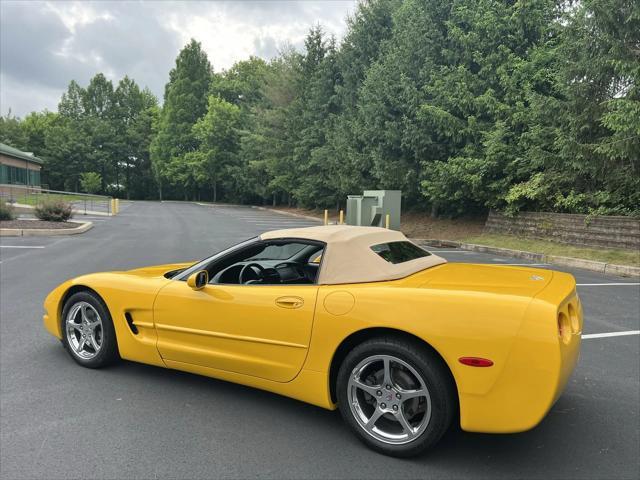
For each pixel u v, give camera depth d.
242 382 3.50
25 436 3.08
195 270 3.83
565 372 2.63
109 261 10.56
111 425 3.25
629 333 5.75
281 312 3.21
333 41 29.86
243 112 53.06
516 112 14.94
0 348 4.81
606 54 11.88
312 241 3.42
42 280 8.34
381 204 17.33
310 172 31.48
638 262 10.92
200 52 63.81
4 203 19.08
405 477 2.66
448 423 2.74
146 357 3.96
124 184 75.12
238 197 55.22
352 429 3.02
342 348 3.08
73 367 4.33
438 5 18.36
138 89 81.94
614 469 2.75
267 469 2.73
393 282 3.12
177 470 2.71
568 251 12.82
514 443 3.06
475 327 2.62
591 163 12.63
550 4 15.45
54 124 74.69
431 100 17.53
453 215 20.23
